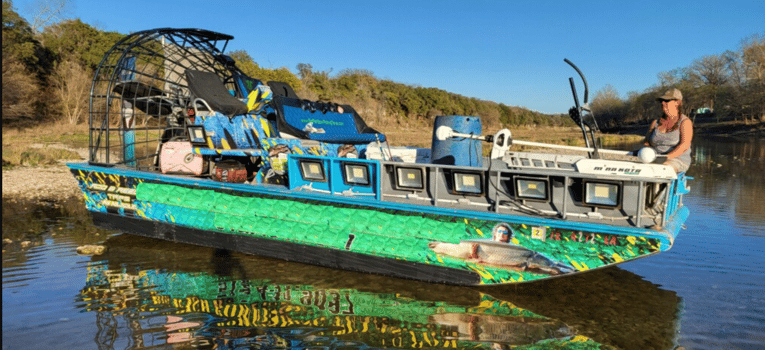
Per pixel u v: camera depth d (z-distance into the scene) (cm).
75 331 421
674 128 505
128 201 706
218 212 628
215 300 493
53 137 2794
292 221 580
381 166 529
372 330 427
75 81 3650
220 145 635
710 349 391
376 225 533
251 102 684
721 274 564
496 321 446
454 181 500
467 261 498
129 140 802
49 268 591
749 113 5894
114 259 626
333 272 568
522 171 467
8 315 454
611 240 432
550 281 542
